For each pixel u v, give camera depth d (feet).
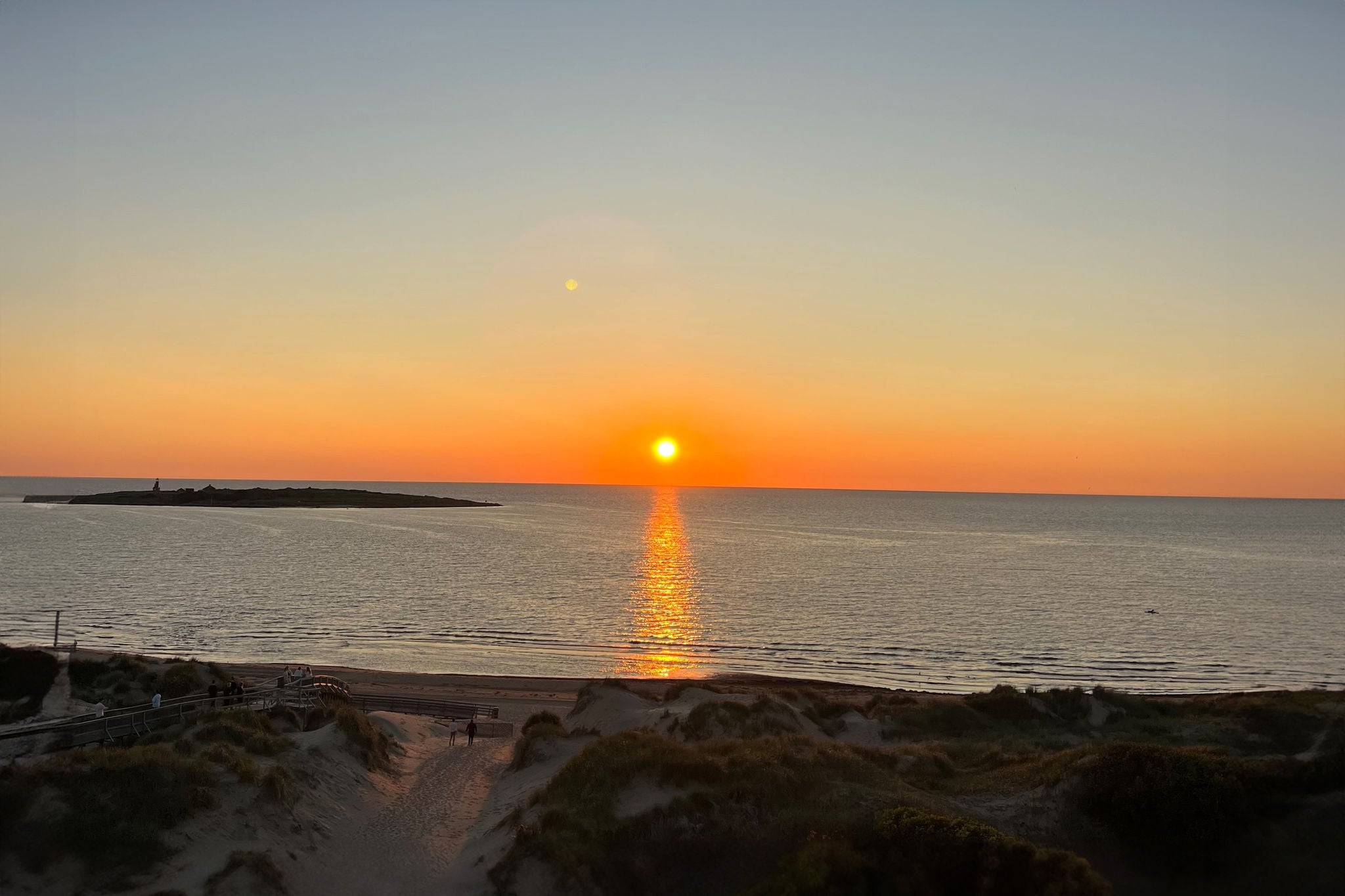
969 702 137.08
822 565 459.32
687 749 90.22
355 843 84.07
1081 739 116.88
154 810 74.49
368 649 233.76
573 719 137.59
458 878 77.10
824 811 76.28
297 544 538.06
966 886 68.23
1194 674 214.07
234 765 85.35
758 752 90.12
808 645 246.27
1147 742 113.29
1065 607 317.83
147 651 223.51
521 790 97.04
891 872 69.05
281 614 282.15
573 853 73.00
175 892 67.51
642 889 71.61
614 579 385.91
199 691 140.05
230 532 625.41
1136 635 262.88
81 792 73.82
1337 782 79.61
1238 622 287.28
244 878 70.33
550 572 410.52
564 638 253.24
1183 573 436.35
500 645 242.58
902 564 467.11
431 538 602.85
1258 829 75.20
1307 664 225.35
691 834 74.38
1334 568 470.39
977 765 97.60
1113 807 76.95
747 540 635.25
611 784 82.64
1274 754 105.81
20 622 259.60
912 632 266.77
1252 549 609.83
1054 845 74.90
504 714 158.10
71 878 67.82
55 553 462.19
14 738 94.79
